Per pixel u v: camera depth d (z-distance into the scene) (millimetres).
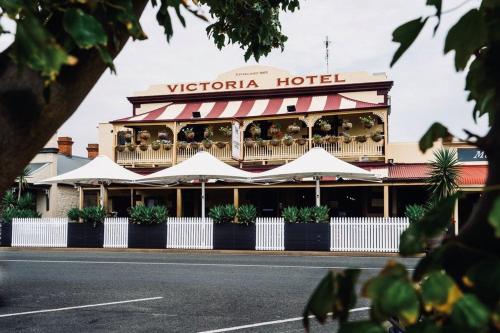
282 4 5211
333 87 26625
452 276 996
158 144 26547
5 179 1351
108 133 30078
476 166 22688
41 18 1369
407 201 24500
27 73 1338
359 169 18297
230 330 5977
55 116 1376
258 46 5254
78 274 11438
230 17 5090
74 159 32219
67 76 1375
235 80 28172
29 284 9844
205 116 26703
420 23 1134
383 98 26031
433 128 1120
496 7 973
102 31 1167
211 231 18781
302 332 5836
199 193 27297
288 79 27406
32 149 1374
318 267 12648
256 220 18406
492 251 993
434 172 19547
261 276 10977
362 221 17453
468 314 817
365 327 870
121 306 7504
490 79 974
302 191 25719
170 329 6016
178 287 9398
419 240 959
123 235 19578
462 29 1085
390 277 864
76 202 30281
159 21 1612
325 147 24719
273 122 26891
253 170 25719
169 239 19172
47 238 20203
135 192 27719
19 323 6324
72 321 6441
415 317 828
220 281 10219
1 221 20438
